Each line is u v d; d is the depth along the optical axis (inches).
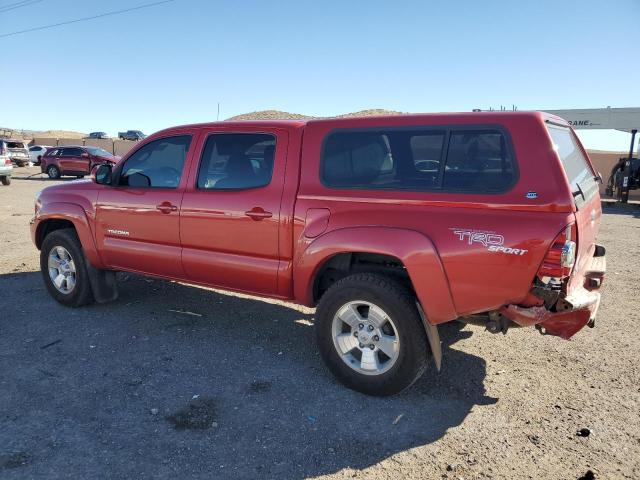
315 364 173.8
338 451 124.7
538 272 125.6
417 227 139.8
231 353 181.3
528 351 185.3
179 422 136.3
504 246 128.0
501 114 134.9
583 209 137.3
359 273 151.3
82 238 216.5
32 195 723.4
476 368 171.3
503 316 137.0
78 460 119.5
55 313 219.8
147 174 203.5
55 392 151.0
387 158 149.2
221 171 181.6
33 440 126.9
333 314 154.0
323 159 159.8
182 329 203.5
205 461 120.1
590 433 132.6
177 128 196.2
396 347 145.4
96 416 138.4
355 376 152.1
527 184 128.2
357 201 150.7
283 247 164.9
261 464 119.3
